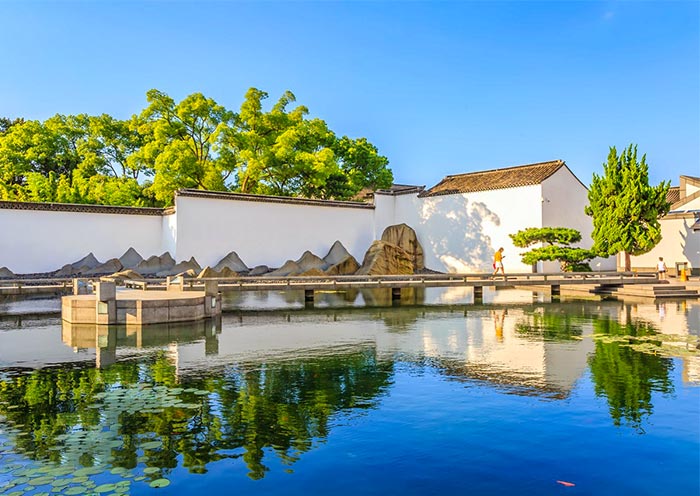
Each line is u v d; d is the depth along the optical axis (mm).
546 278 20406
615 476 4387
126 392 6691
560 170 27625
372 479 4336
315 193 34219
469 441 5086
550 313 14781
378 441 5098
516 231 27281
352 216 30688
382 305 16859
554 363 8305
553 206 27094
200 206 25375
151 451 4867
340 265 27750
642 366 8039
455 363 8328
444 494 4098
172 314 12320
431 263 31031
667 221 27297
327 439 5141
